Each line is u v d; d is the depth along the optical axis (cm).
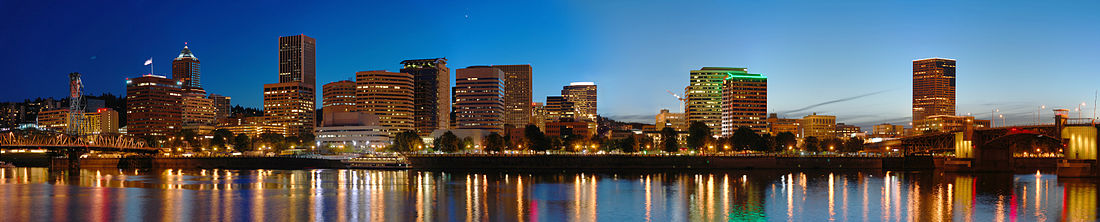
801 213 13300
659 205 14412
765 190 17725
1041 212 13562
